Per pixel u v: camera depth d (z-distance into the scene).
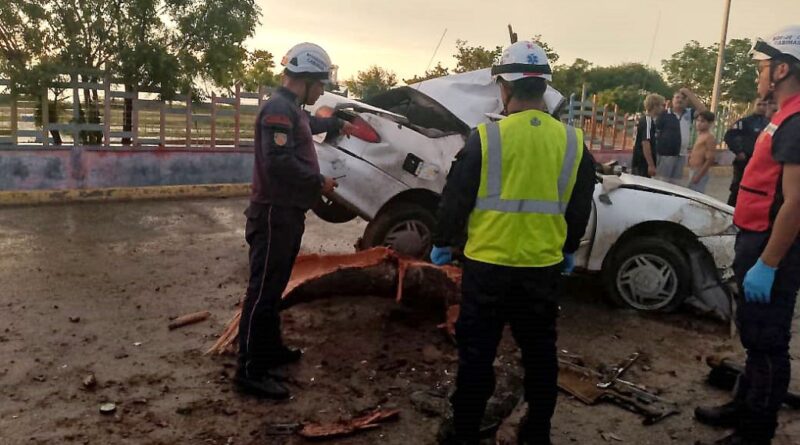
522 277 2.86
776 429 3.66
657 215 5.32
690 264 5.38
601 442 3.47
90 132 10.26
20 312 4.94
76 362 4.13
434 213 5.90
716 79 20.92
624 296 5.49
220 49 10.73
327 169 5.61
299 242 3.84
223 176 11.12
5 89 9.36
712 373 4.16
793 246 3.13
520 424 3.22
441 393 3.83
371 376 4.08
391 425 3.53
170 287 5.71
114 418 3.48
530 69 2.90
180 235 7.71
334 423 3.49
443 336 4.73
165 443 3.27
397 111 6.58
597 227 5.38
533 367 3.03
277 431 3.41
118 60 9.98
